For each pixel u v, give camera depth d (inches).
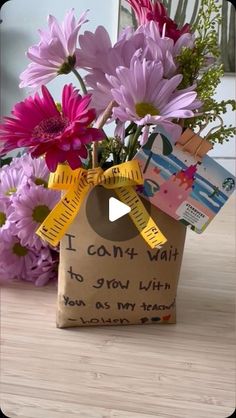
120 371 24.0
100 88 24.7
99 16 88.4
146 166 25.3
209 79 25.5
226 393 22.8
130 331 27.4
